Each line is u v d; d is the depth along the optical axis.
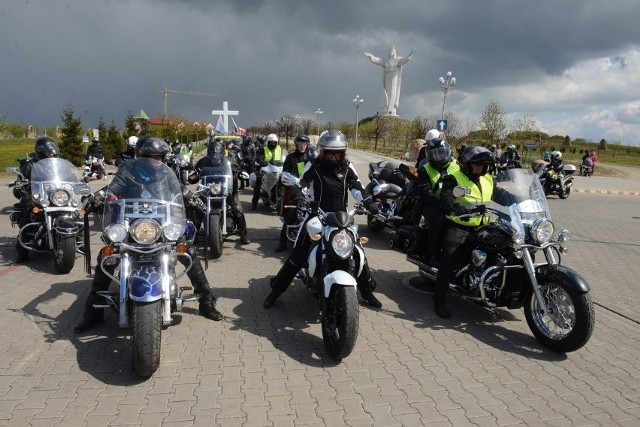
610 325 5.54
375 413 3.67
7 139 44.88
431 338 5.05
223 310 5.64
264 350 4.66
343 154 5.39
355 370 4.33
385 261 8.05
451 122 49.44
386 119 62.56
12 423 3.44
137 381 4.05
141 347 3.88
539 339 4.90
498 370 4.41
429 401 3.86
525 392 4.04
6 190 15.91
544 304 4.75
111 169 21.59
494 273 5.09
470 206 5.36
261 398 3.83
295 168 9.16
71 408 3.64
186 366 4.32
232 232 8.55
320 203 5.42
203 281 5.32
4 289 6.19
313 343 4.85
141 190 4.59
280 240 8.62
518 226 4.96
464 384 4.14
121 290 4.12
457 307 5.96
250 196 15.55
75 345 4.68
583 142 69.31
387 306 5.94
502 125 43.44
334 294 4.56
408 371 4.34
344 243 4.55
